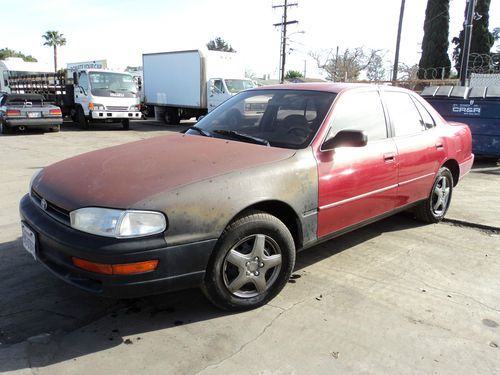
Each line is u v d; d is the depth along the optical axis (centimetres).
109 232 263
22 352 271
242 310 321
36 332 292
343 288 362
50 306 325
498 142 897
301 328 302
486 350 284
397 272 394
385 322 312
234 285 309
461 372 262
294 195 327
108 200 271
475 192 684
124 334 292
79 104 1748
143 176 294
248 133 389
